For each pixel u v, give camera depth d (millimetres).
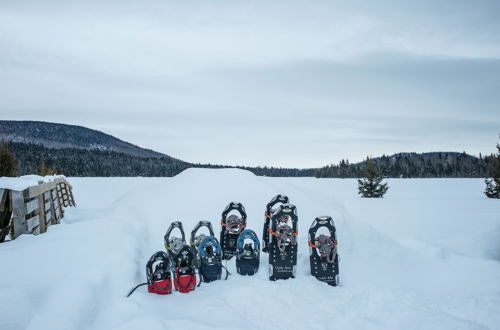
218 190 9109
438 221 12539
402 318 4305
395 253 6758
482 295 5086
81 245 5559
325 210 9086
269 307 4418
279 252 5406
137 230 7305
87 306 3936
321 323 4133
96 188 25891
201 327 3646
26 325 3332
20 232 6090
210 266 5191
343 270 6090
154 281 4586
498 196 22969
